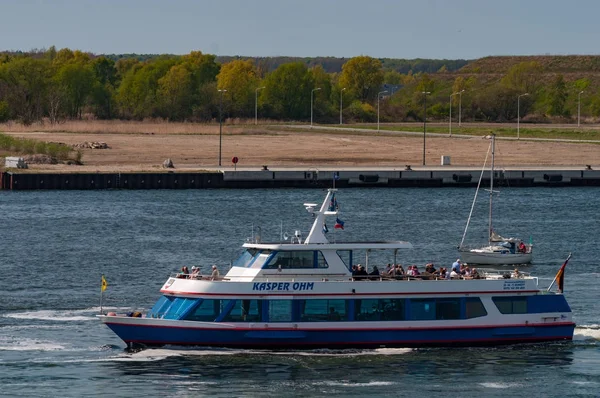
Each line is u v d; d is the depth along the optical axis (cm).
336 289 11344
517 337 11756
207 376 10662
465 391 10400
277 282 11275
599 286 15675
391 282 11425
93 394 10200
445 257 18338
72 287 15225
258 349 11338
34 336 12150
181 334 11256
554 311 11875
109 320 11269
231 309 11262
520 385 10600
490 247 18200
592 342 12025
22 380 10588
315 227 11500
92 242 19762
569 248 19850
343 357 11269
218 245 19550
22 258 17825
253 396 10169
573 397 10306
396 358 11269
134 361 11088
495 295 11681
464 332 11606
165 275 16312
